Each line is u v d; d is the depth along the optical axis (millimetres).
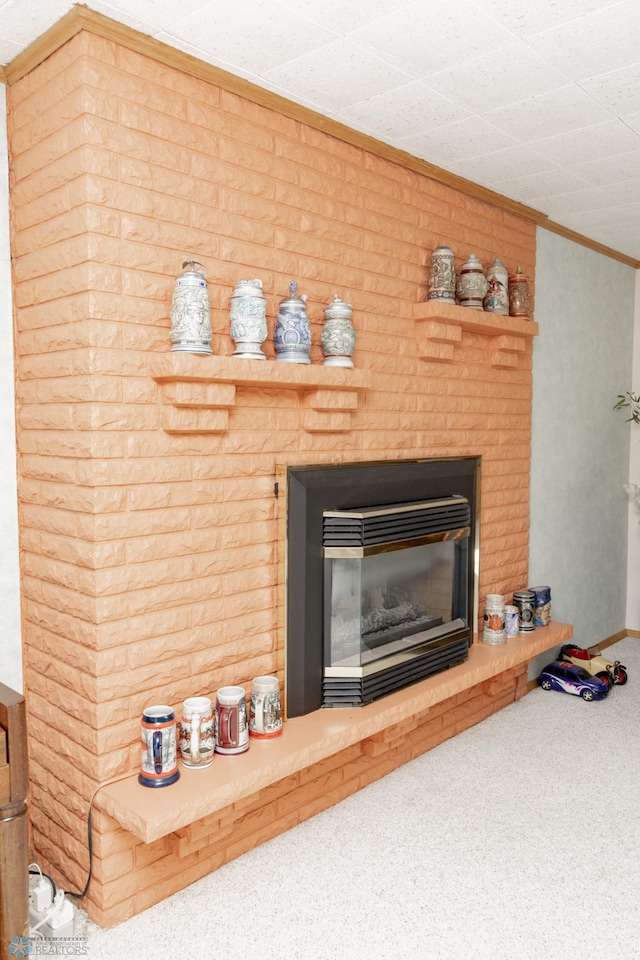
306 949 1952
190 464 2186
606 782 2916
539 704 3770
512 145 2785
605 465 4613
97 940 1988
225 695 2227
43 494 2160
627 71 2201
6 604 2270
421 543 2877
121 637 2055
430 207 3023
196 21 1920
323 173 2555
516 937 2006
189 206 2145
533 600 3586
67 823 2154
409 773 2979
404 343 2934
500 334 3365
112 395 1987
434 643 2920
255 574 2408
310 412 2496
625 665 4434
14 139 2164
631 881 2270
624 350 4738
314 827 2566
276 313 2426
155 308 2076
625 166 3008
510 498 3646
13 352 2232
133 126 1996
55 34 1949
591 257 4270
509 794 2811
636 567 5008
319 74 2217
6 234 2193
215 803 1999
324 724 2453
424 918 2084
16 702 1507
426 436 3070
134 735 2100
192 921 2070
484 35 1999
